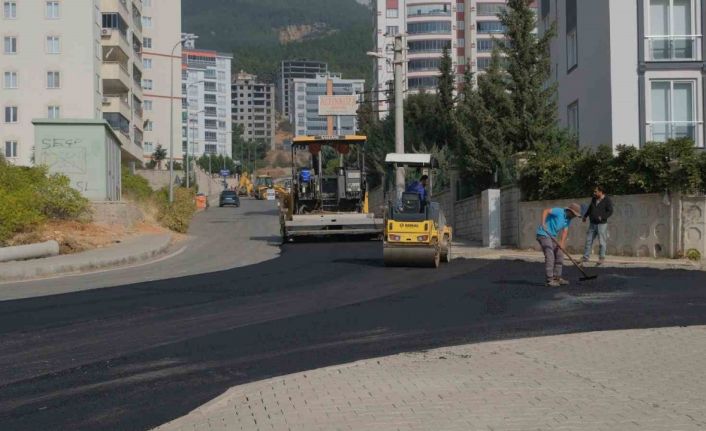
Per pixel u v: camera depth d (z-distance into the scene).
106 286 19.02
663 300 15.34
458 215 34.44
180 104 103.19
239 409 7.96
